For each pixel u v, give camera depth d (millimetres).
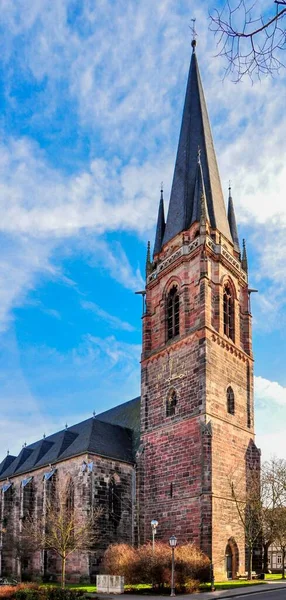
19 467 73688
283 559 57344
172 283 58938
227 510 48188
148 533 52875
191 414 51156
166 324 58500
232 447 51594
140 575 41469
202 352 51688
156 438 55031
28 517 62656
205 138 65188
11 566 64062
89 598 34969
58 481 58625
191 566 40844
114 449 56906
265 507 58531
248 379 57500
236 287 59438
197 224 57938
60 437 69625
